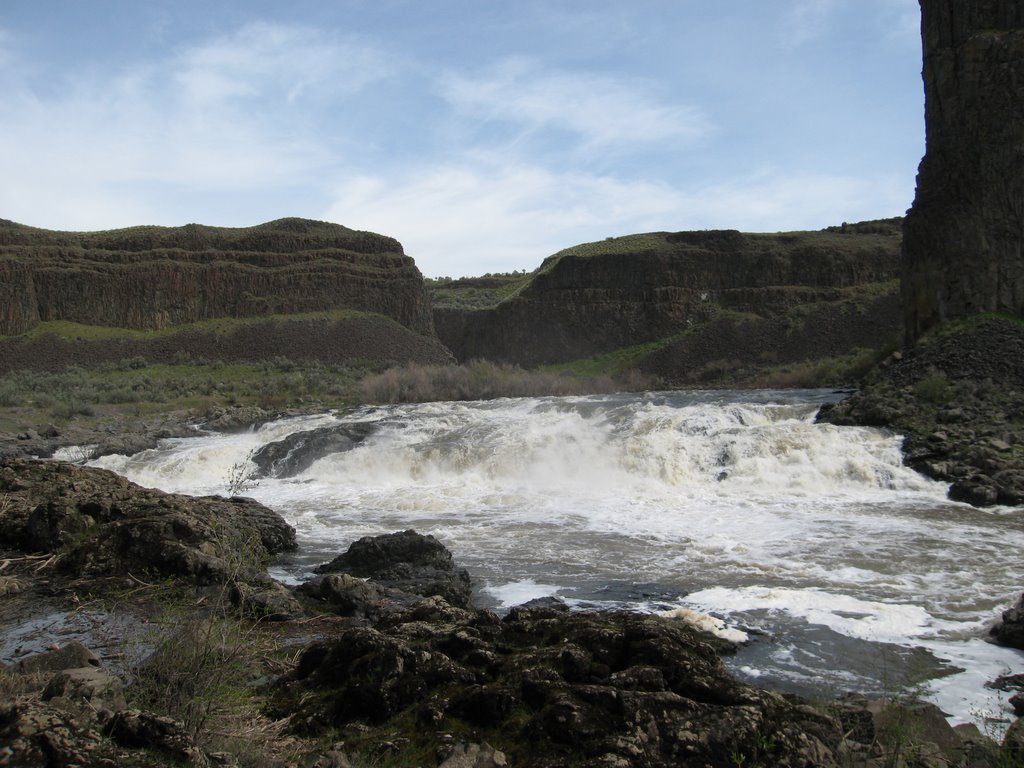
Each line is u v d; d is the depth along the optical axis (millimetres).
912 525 20938
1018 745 8148
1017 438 27516
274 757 8000
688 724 7645
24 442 37406
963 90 42844
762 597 14727
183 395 58844
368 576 15906
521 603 14781
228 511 18734
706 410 33625
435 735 8344
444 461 30391
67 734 6234
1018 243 40781
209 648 9305
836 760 7570
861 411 32094
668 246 99062
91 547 15414
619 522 21922
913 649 12188
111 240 83250
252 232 88438
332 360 75188
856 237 96125
